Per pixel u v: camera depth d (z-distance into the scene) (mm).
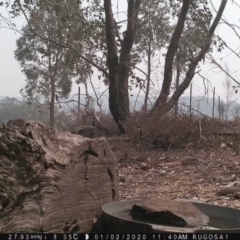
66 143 3359
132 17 14039
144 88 13672
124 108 13766
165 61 14188
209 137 10781
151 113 11906
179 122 10852
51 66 23750
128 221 3016
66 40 15391
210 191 6238
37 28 16172
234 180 7000
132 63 14102
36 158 2982
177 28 14219
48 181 2975
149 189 6637
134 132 10969
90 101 15188
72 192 3238
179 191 6367
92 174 3545
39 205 2857
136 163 9305
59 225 3025
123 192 6387
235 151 9922
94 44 15484
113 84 13922
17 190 2777
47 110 22188
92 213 3498
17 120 3141
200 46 15461
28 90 27281
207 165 8414
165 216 3283
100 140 3729
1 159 2828
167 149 10727
